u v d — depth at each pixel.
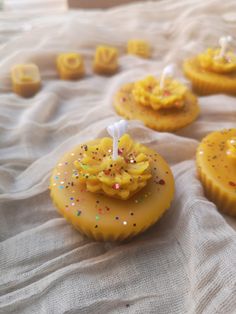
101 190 0.13
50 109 0.19
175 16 0.28
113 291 0.12
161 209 0.13
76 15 0.29
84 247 0.13
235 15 0.27
